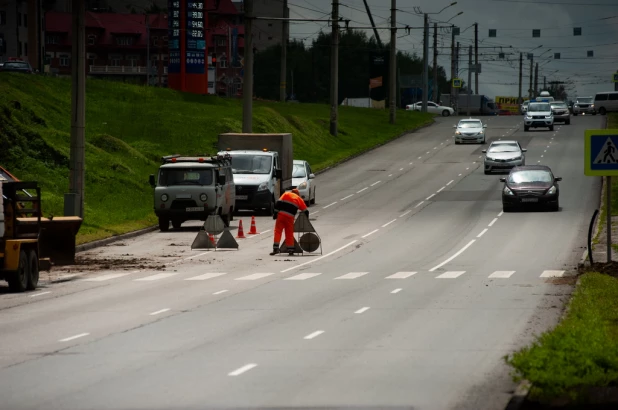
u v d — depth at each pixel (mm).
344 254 85875
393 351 39250
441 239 96312
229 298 57500
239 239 101000
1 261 61625
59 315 51312
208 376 34344
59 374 35219
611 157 69438
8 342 42688
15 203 63938
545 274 69188
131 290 62562
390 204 135375
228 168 116500
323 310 51969
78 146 95875
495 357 37750
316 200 144500
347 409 29219
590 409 28750
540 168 124938
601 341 34906
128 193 138125
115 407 29812
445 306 53281
